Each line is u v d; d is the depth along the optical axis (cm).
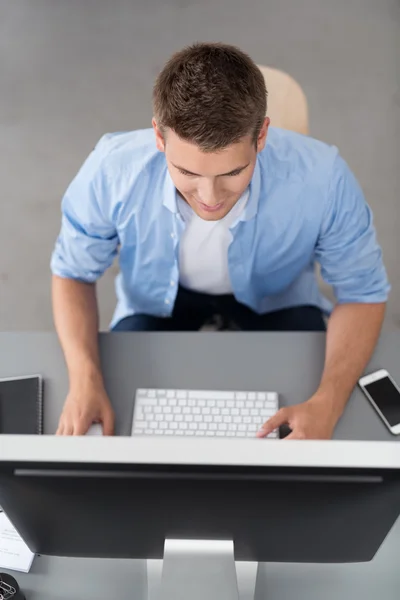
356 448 81
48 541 100
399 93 311
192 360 149
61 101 313
